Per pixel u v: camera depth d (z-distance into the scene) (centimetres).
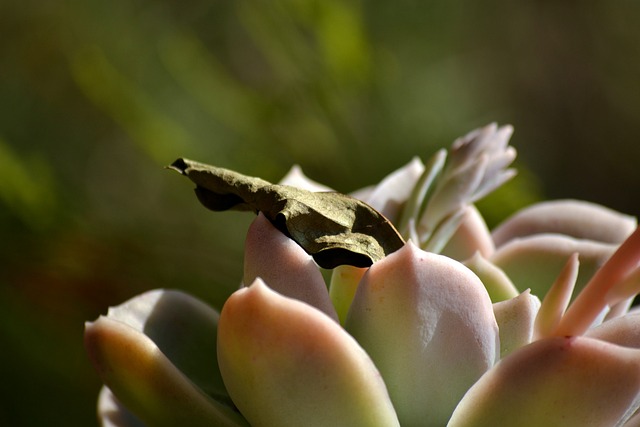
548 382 27
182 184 56
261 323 27
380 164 52
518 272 32
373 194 32
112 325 28
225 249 54
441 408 28
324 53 51
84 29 64
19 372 46
